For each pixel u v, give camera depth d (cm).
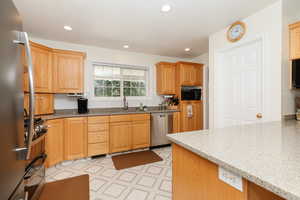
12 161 73
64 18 208
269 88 185
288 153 71
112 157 269
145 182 187
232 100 242
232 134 109
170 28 241
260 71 202
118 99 357
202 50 357
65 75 265
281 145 84
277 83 177
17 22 82
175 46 329
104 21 218
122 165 235
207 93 385
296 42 173
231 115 244
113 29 244
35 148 156
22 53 90
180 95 365
